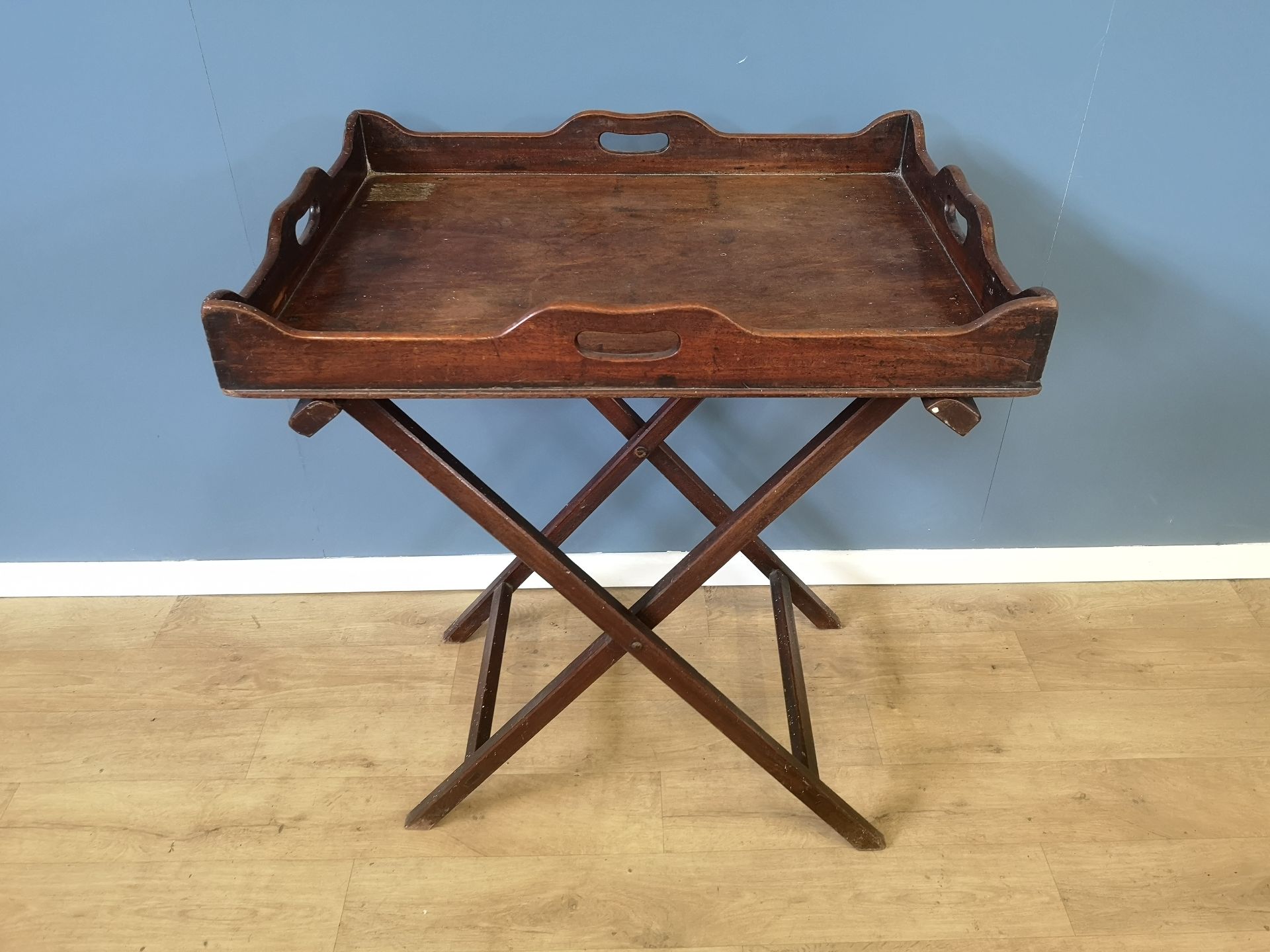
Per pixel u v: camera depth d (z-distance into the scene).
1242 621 1.81
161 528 1.82
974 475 1.77
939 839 1.44
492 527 1.20
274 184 1.47
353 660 1.75
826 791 1.38
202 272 1.54
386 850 1.43
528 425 1.68
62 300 1.55
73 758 1.56
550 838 1.44
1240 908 1.34
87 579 1.87
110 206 1.47
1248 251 1.53
